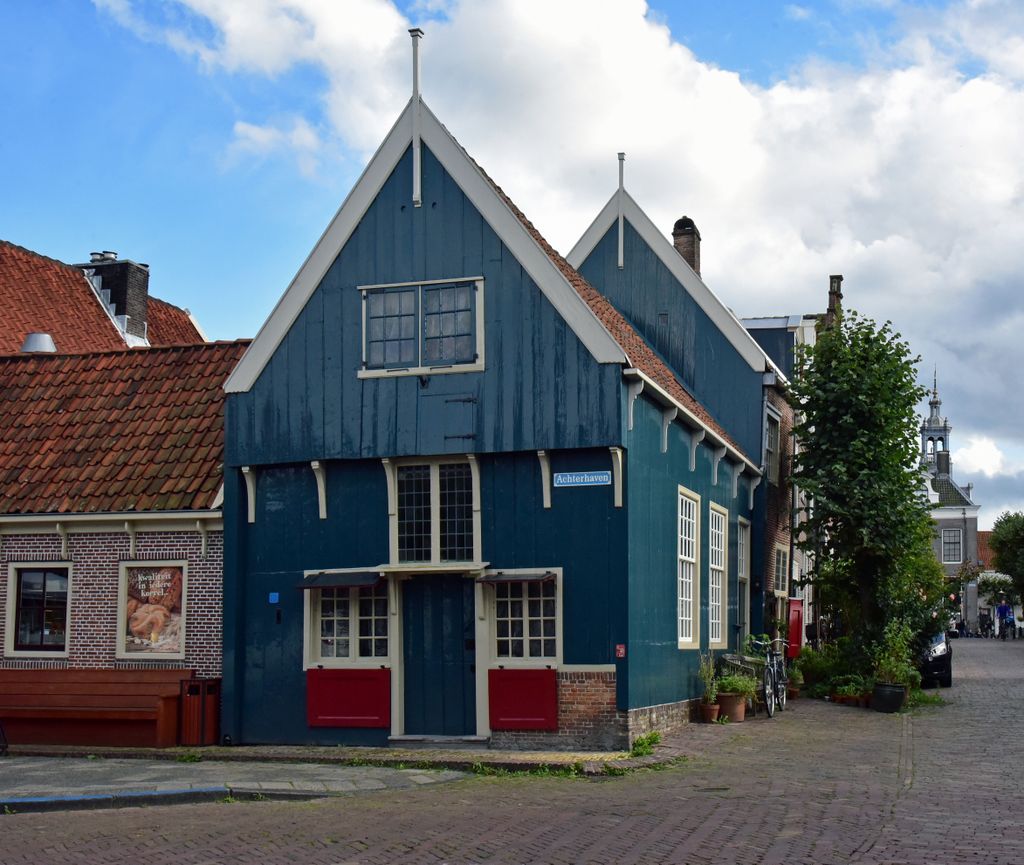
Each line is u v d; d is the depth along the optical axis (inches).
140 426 785.6
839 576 997.2
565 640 637.3
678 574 737.6
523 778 560.1
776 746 652.1
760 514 968.3
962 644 2491.4
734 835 404.5
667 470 719.1
